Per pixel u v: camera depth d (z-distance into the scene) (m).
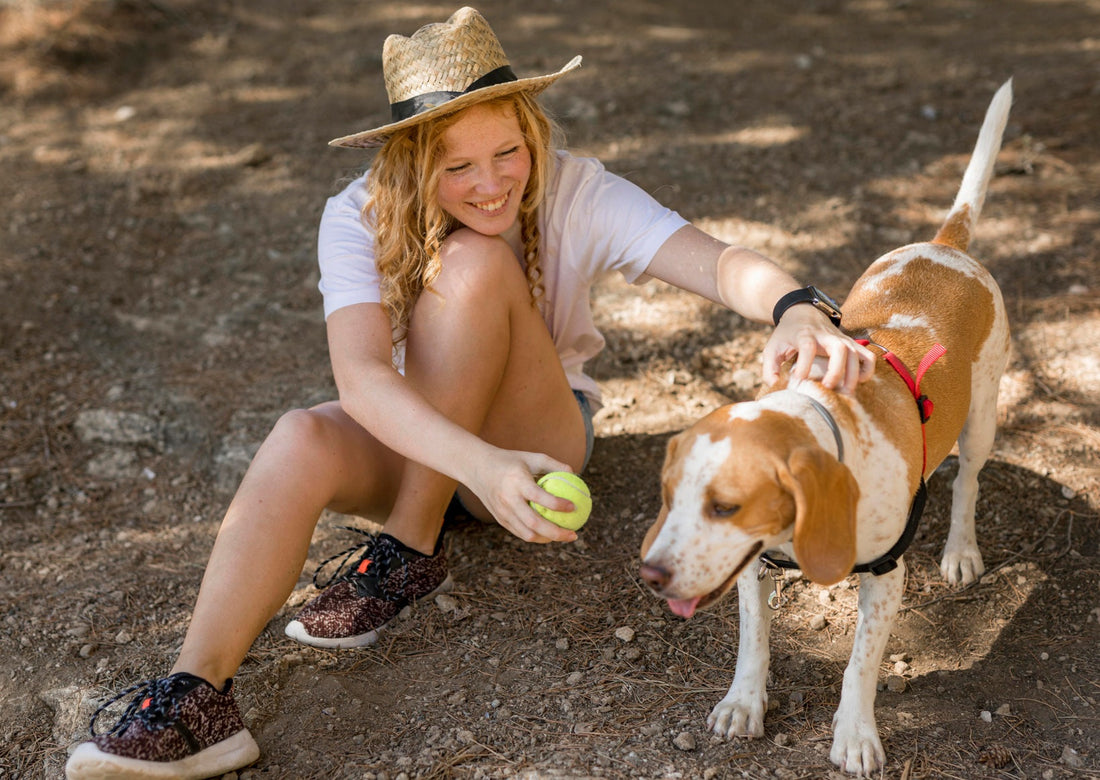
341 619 2.63
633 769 2.22
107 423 3.71
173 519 3.31
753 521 1.88
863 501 2.06
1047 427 3.34
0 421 3.69
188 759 2.15
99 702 2.48
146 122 6.14
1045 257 4.23
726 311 4.16
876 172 5.02
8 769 2.35
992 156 2.93
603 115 5.78
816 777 2.19
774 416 1.96
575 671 2.56
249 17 7.54
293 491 2.36
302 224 5.07
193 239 5.02
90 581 2.99
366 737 2.37
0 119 6.22
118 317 4.39
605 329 4.12
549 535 1.99
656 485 3.27
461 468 2.11
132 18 7.10
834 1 7.78
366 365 2.31
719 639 2.66
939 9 7.44
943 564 2.84
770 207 4.78
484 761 2.28
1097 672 2.47
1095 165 4.85
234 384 3.93
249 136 5.94
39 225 5.04
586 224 2.64
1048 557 2.85
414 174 2.40
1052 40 6.47
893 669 2.55
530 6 7.66
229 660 2.25
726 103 5.90
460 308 2.43
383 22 7.46
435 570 2.73
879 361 2.28
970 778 2.19
